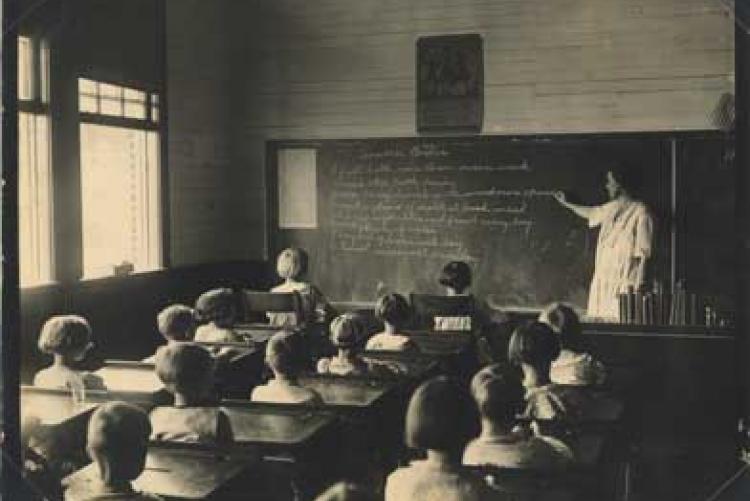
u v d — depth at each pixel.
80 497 2.34
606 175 6.55
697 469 4.61
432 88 7.05
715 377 6.05
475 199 6.88
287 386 3.42
